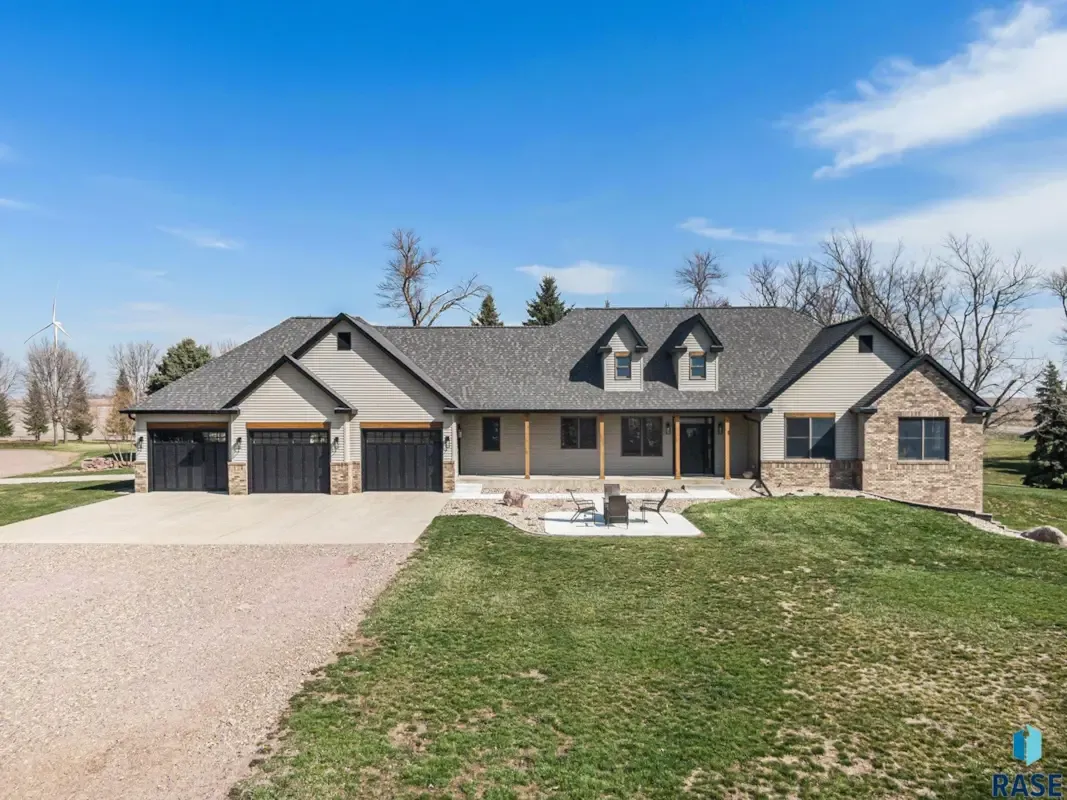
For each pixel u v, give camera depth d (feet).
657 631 33.35
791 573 44.19
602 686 27.02
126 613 35.63
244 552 49.06
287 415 76.48
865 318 77.66
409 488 78.43
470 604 37.06
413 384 78.23
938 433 75.92
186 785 19.92
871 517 60.85
